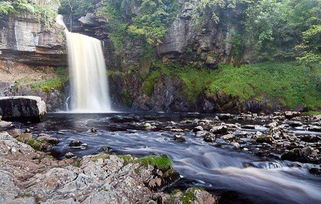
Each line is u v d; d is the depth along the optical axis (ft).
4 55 81.76
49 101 82.79
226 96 79.82
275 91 79.20
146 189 18.24
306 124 53.67
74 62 91.09
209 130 44.52
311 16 85.10
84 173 18.17
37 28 84.84
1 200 13.69
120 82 95.20
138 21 94.12
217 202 17.85
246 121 59.47
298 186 21.58
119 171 19.39
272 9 87.56
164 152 29.17
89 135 38.55
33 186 15.52
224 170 24.93
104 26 103.86
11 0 79.87
